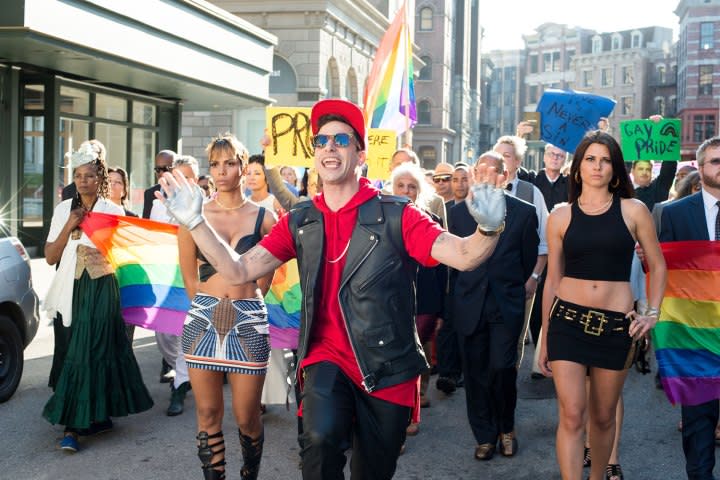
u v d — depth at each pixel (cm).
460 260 301
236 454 547
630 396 743
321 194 339
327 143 327
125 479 494
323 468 304
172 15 1602
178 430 598
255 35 1977
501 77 12238
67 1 1303
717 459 548
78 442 548
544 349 432
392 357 318
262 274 335
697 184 646
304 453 308
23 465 515
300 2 2847
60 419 536
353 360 324
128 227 563
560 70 11669
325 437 303
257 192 683
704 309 483
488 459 546
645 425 644
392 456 325
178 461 528
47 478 493
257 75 2028
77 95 1700
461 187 726
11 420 613
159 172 822
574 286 421
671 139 891
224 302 416
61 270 557
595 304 415
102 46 1398
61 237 550
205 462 417
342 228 328
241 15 2895
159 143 2016
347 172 329
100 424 568
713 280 480
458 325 544
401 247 322
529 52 11988
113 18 1424
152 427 605
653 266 427
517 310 534
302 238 332
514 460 548
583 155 424
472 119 8138
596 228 418
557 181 823
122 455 539
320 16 2856
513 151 623
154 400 683
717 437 583
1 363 660
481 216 287
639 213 418
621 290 417
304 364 329
